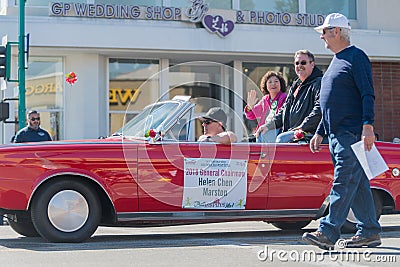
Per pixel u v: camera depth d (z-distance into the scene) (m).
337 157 7.18
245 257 7.24
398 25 22.64
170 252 7.67
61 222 8.48
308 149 9.10
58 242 8.51
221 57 21.19
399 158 9.55
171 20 19.95
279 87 9.92
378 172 7.04
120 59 20.84
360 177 7.22
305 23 21.17
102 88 20.61
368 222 7.55
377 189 9.45
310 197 9.05
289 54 21.00
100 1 20.30
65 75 20.30
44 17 19.08
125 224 8.88
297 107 9.46
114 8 19.58
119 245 8.40
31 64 20.17
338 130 7.21
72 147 8.50
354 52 7.24
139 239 9.18
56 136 20.30
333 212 7.14
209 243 8.56
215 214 8.80
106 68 20.72
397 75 22.98
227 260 7.04
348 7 22.64
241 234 9.94
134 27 19.64
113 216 8.62
